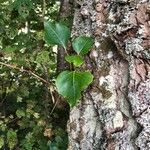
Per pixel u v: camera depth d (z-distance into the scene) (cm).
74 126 37
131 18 34
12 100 92
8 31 87
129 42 34
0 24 87
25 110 84
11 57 80
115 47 36
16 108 90
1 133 82
